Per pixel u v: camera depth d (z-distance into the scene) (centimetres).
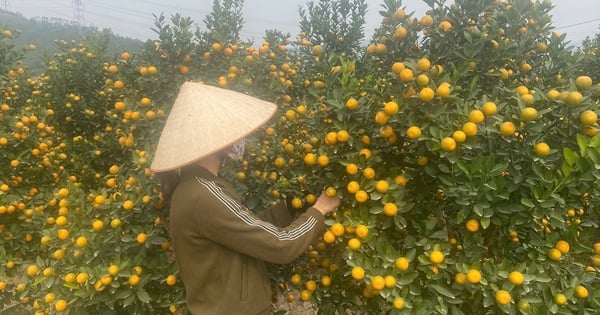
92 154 503
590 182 191
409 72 203
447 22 258
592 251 209
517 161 208
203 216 163
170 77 352
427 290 221
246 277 180
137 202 259
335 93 235
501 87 262
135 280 245
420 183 246
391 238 245
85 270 243
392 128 219
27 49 574
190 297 182
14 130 413
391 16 271
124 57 392
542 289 201
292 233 177
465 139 195
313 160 233
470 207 205
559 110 202
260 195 302
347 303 268
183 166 170
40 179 452
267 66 382
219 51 368
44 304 266
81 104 566
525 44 277
